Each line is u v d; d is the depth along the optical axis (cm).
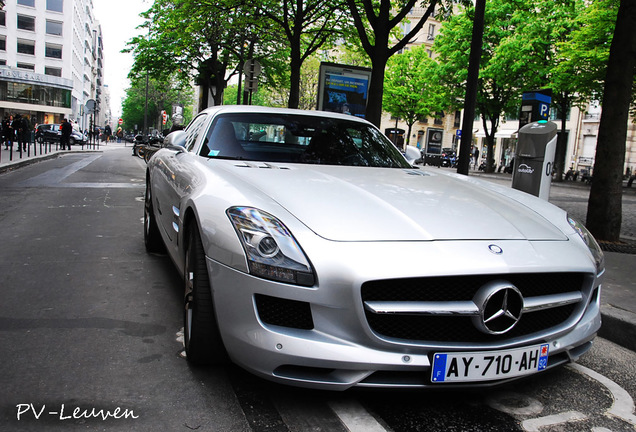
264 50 2589
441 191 280
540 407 233
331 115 400
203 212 237
